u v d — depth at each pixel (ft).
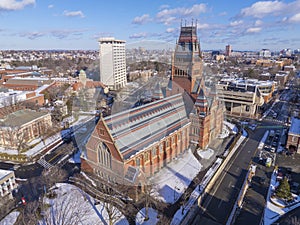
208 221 151.64
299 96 510.17
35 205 157.38
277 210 165.17
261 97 403.75
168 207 155.53
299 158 242.17
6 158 235.61
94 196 168.76
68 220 139.33
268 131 316.19
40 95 411.54
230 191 183.01
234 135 287.07
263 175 210.18
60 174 197.36
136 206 156.76
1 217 150.61
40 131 289.74
